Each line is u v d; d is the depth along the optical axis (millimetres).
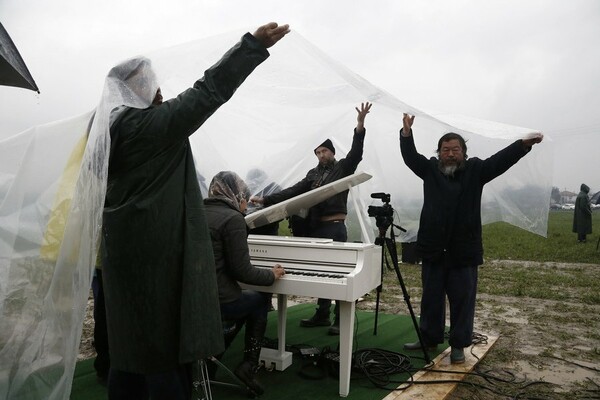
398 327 4812
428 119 3346
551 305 6094
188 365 2092
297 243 3105
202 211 1966
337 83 2881
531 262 11031
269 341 4023
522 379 3348
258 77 2926
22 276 1793
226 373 3414
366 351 3674
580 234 14109
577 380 3336
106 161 1717
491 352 3984
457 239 3510
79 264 1714
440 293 3662
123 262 1821
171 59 2088
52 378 1694
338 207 4359
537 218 3662
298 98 3020
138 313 1825
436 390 3031
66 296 1723
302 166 4488
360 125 3943
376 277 3232
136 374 2033
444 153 3588
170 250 1840
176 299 1854
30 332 1738
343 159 4141
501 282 7961
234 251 2725
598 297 6473
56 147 1925
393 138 4336
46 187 1885
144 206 1793
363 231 3436
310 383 3213
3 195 1887
